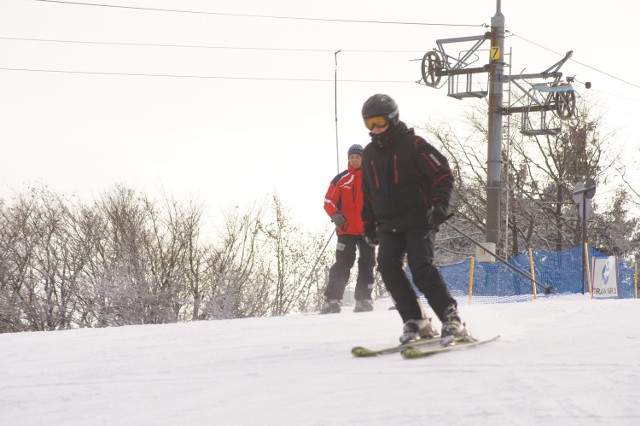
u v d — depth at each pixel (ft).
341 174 74.08
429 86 196.75
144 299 139.03
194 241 149.38
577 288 136.98
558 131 199.82
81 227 149.79
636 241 293.23
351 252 74.18
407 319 38.40
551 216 293.43
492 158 185.78
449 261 284.82
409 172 37.17
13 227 150.10
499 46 188.44
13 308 146.30
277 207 155.84
